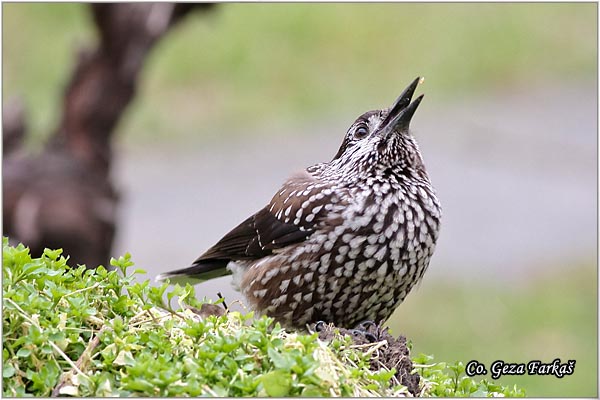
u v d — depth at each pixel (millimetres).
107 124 12430
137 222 20422
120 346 5457
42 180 12078
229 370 5266
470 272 18156
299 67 26156
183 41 25719
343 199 7992
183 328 5672
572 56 27078
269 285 8234
